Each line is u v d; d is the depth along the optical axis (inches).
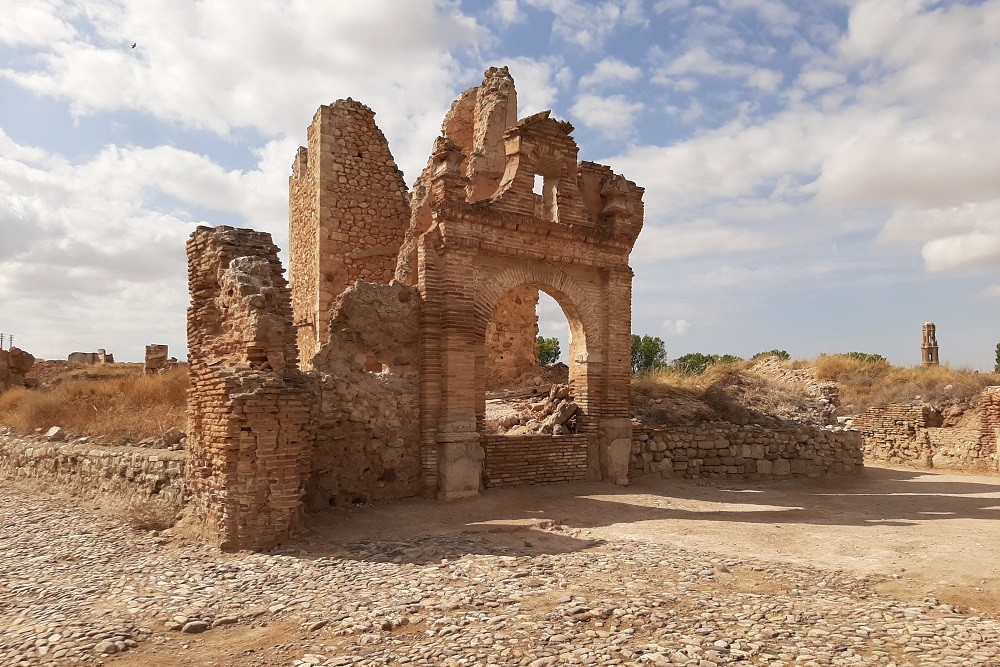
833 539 463.2
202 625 299.9
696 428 799.7
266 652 271.3
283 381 462.3
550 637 271.9
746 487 749.9
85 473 644.1
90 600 341.4
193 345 522.3
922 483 812.0
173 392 886.4
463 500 602.5
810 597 326.0
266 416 441.7
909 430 1105.4
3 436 809.5
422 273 635.5
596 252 728.3
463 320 636.7
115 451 622.5
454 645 265.7
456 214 633.0
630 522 524.7
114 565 408.8
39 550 450.6
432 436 623.5
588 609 304.3
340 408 580.4
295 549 433.7
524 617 296.2
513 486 665.0
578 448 713.0
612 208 746.2
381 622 293.6
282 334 467.8
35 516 560.1
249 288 473.7
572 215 723.4
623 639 269.0
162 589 356.8
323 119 864.3
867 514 572.7
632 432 758.5
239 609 323.0
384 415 604.7
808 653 252.1
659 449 771.4
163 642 286.7
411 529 492.4
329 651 267.6
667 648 258.1
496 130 995.3
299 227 962.1
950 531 492.4
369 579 363.3
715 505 606.9
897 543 449.1
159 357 1259.2
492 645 265.1
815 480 818.8
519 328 1043.3
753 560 400.5
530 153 695.1
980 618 296.2
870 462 1146.0
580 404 735.7
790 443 835.4
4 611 327.9
